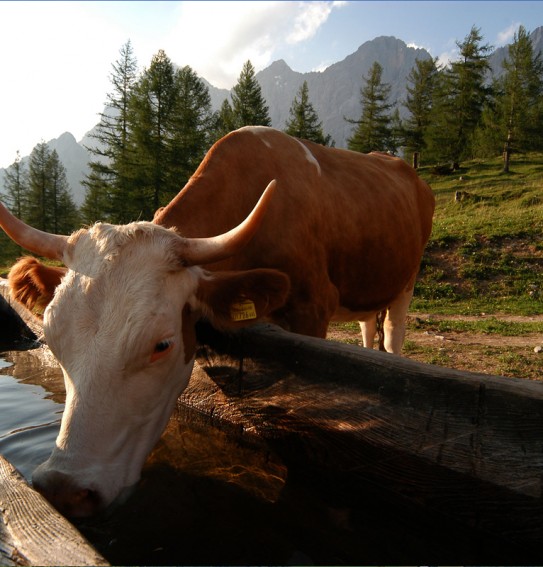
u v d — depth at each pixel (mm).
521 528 778
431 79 24031
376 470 961
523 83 16391
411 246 2053
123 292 888
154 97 15914
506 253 5699
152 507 930
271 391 1142
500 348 2859
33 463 1077
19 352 2211
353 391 976
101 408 847
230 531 864
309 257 1486
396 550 819
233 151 1424
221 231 1312
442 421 842
